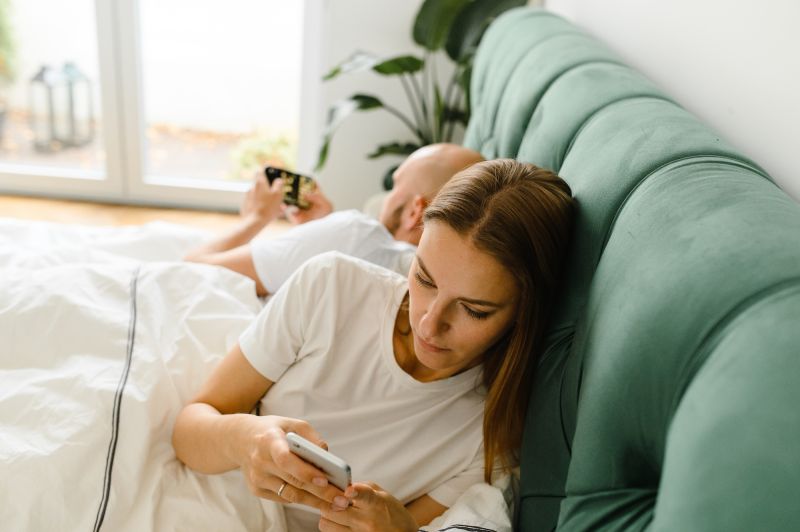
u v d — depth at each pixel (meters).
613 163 0.75
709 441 0.43
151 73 2.77
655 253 0.60
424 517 0.88
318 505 0.73
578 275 0.77
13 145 2.84
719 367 0.46
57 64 2.73
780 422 0.40
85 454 0.81
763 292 0.48
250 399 0.92
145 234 1.43
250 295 1.15
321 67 2.70
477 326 0.75
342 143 2.74
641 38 1.23
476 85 1.86
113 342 0.96
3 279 1.04
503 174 0.75
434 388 0.87
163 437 0.91
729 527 0.40
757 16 0.83
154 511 0.82
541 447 0.78
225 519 0.84
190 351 1.00
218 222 2.87
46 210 2.77
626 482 0.59
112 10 2.58
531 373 0.83
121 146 2.81
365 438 0.90
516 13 1.68
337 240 1.18
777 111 0.78
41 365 0.95
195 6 2.68
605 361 0.61
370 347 0.89
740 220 0.55
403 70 2.28
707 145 0.69
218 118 2.88
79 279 1.05
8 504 0.76
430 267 0.72
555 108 0.99
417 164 1.24
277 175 1.47
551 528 0.72
